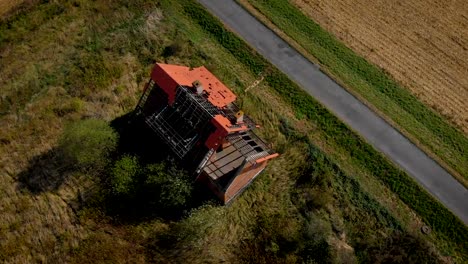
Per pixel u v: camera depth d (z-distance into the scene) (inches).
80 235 1101.7
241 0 1633.9
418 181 1374.3
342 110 1461.6
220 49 1512.1
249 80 1462.8
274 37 1572.3
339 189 1304.1
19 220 1109.1
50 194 1144.2
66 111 1269.7
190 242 1111.0
